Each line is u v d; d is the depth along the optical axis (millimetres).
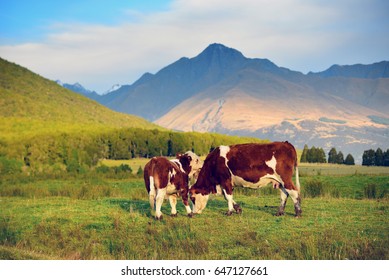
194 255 12422
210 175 16938
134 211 17484
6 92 129250
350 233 13602
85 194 24094
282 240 13195
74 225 15562
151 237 13883
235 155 16453
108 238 14273
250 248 12797
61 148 66188
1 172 50688
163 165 15984
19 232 15195
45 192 26156
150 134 95188
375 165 91938
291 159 15977
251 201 20219
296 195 15828
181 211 17688
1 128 95625
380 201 19625
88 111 147750
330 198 21031
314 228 14141
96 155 74375
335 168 76062
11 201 22500
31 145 67125
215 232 14055
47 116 124625
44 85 157000
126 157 90188
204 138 96562
